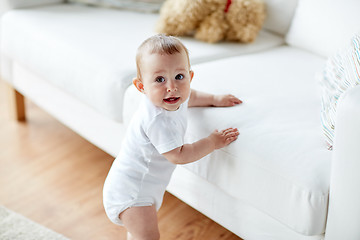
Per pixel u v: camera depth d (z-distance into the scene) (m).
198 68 1.42
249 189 1.07
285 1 1.73
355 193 0.91
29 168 1.75
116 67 1.40
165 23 1.67
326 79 1.25
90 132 1.59
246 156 1.06
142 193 1.15
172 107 1.07
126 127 1.37
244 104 1.22
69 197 1.60
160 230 1.46
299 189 0.96
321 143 1.06
